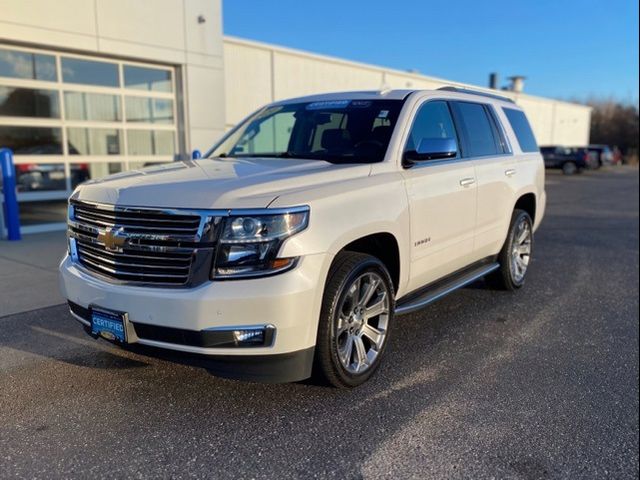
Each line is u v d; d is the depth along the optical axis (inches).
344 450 115.7
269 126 192.5
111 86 415.5
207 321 113.8
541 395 143.2
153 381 145.7
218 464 110.2
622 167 1909.4
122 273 124.4
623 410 136.3
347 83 761.0
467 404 137.0
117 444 116.6
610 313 214.1
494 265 219.6
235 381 146.1
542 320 203.6
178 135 467.8
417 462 112.2
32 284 232.2
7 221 330.0
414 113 171.8
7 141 361.1
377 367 148.6
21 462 109.8
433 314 208.5
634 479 108.7
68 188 397.1
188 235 117.2
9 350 164.9
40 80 373.7
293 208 119.0
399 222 149.7
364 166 149.8
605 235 419.5
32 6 354.6
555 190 913.5
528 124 259.3
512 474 109.3
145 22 419.8
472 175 190.9
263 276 115.6
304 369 124.3
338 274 130.5
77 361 157.8
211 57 474.0
